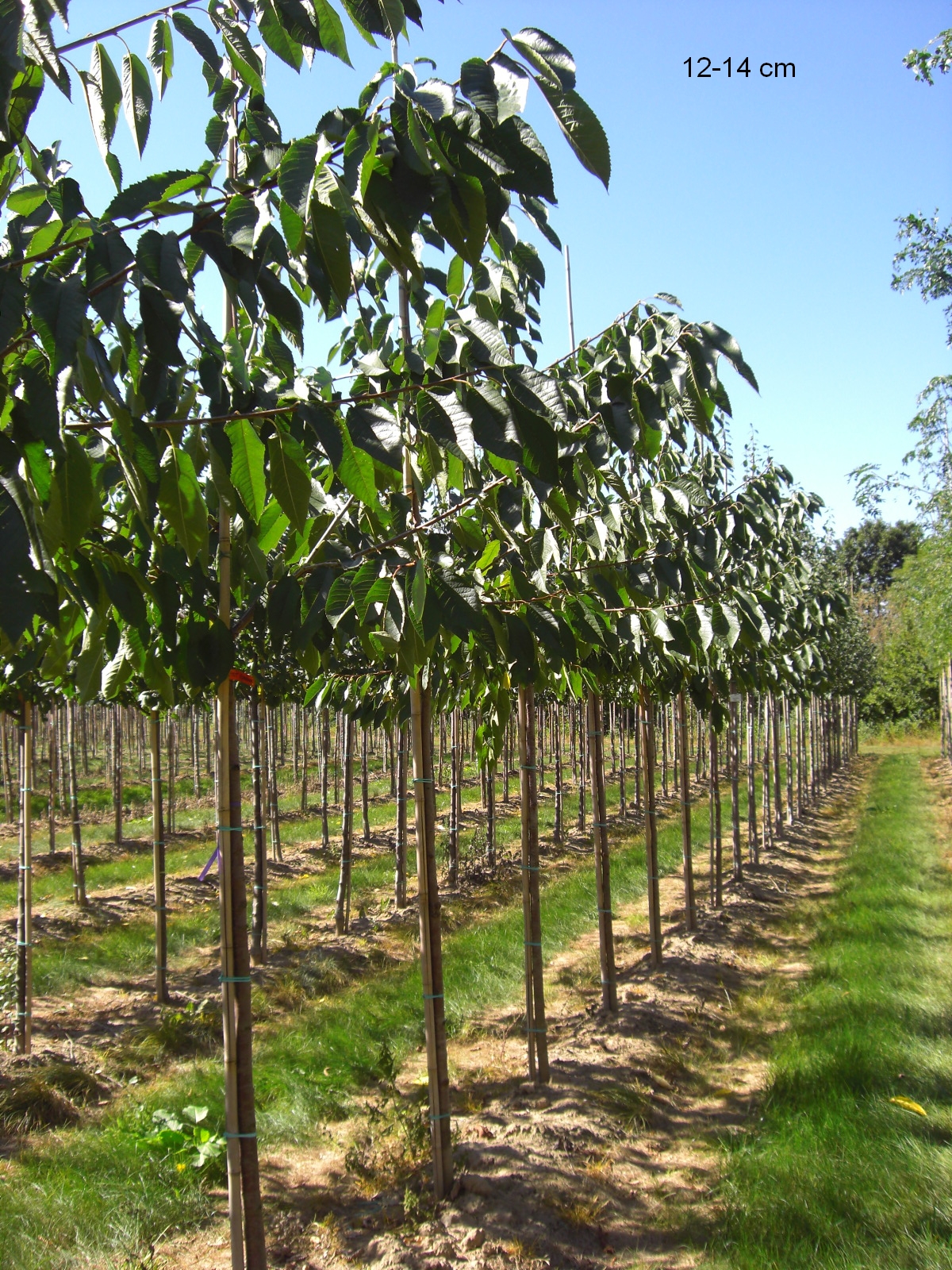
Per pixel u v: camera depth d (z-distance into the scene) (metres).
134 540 2.44
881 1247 3.47
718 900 9.74
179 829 15.05
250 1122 2.96
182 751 24.70
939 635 16.45
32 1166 4.39
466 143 1.47
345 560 2.81
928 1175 3.98
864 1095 4.85
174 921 9.49
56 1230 3.84
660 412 2.00
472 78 1.45
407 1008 6.62
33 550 1.42
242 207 1.63
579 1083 5.12
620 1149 4.43
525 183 1.49
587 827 14.94
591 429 2.39
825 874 12.24
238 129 2.62
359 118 1.53
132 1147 4.56
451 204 1.48
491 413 1.68
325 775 13.11
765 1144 4.42
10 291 1.48
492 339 1.72
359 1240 3.74
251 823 15.01
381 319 3.90
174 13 2.05
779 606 6.33
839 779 24.91
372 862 12.11
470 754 20.92
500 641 2.66
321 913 9.78
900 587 19.52
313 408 1.79
